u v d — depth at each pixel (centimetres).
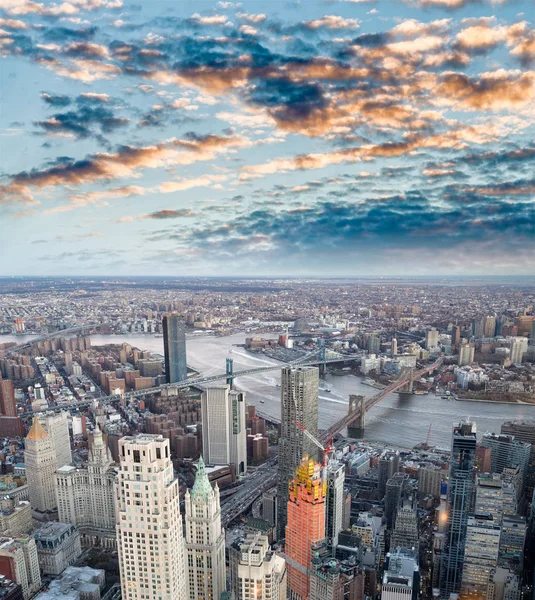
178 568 19825
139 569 19288
